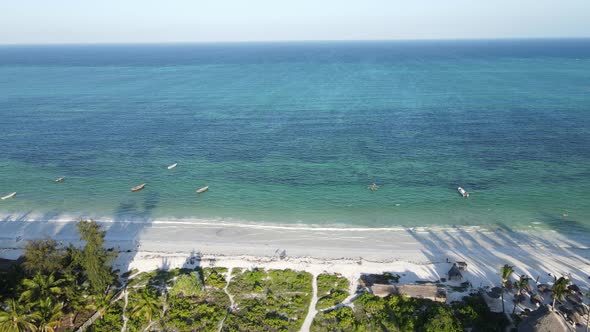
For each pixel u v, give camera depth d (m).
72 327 52.47
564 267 64.25
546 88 192.25
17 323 46.38
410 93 187.62
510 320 52.75
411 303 55.84
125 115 158.00
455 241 71.94
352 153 112.00
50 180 99.25
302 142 122.00
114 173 102.81
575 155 106.06
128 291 60.19
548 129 127.00
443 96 178.25
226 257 67.94
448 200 85.44
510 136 121.75
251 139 125.88
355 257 67.81
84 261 56.69
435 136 123.75
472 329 51.62
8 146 123.25
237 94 198.50
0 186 96.06
